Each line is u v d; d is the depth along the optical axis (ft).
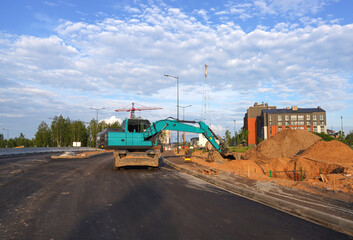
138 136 57.67
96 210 22.03
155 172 55.01
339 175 40.19
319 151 70.03
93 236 15.84
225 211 22.44
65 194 28.89
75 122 330.34
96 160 91.56
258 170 68.08
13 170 52.54
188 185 37.63
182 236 15.92
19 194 28.66
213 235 16.17
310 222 19.67
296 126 347.77
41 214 20.66
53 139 323.57
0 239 15.20
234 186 34.58
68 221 18.86
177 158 109.09
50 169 55.88
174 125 64.23
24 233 16.28
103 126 331.57
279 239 15.72
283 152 90.27
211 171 52.75
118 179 42.34
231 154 77.41
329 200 26.45
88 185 35.42
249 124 407.44
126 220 19.22
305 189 33.01
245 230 17.30
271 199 26.13
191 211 22.18
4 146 427.74
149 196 28.53
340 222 18.56
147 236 15.88
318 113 346.74
